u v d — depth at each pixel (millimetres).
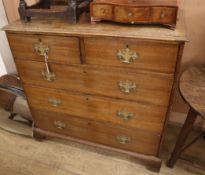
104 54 935
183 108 1523
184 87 1021
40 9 1023
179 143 1186
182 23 925
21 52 1083
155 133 1130
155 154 1230
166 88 941
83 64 1004
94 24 949
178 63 858
